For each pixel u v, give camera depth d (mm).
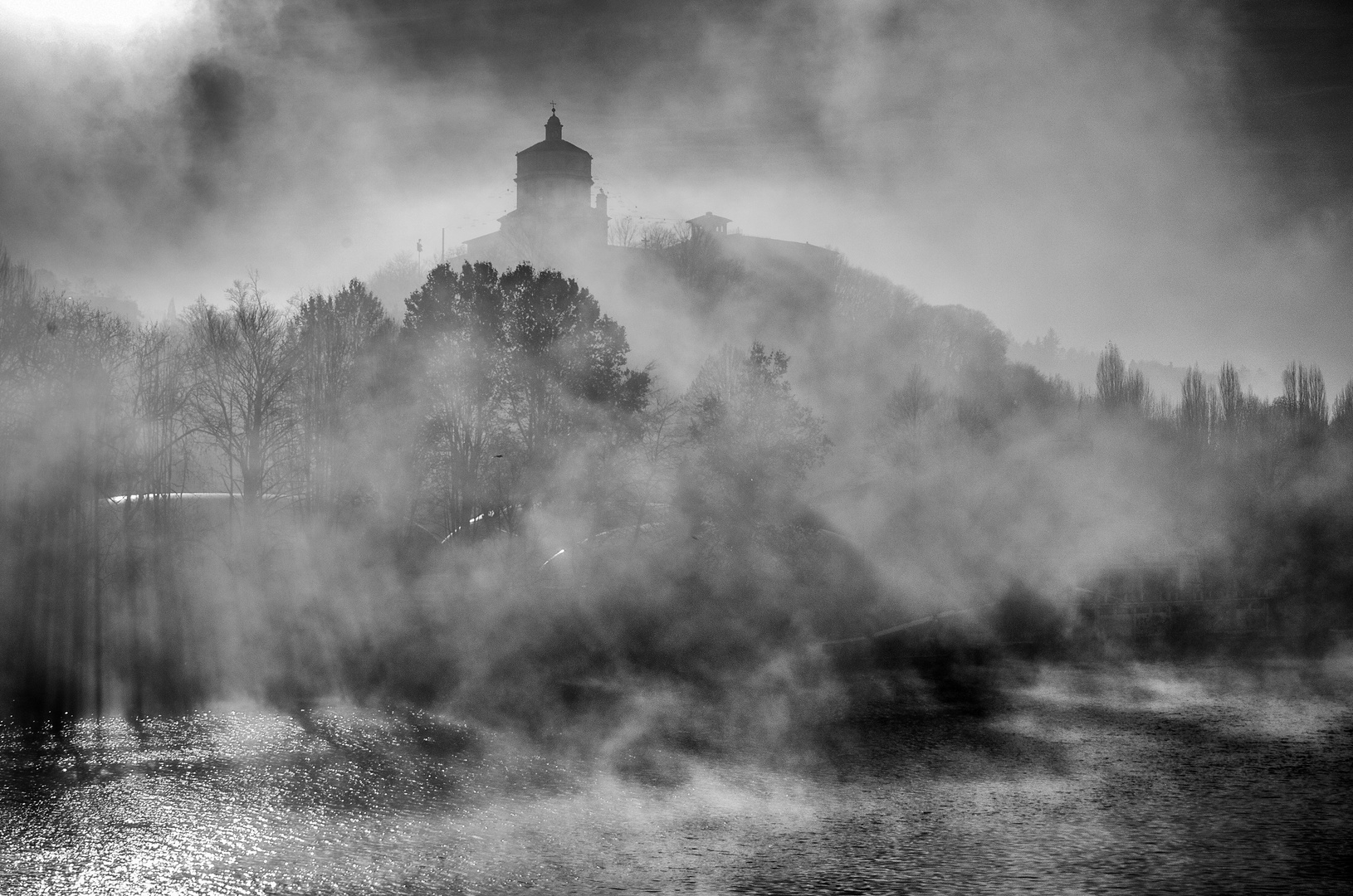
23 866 26656
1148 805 31750
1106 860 26594
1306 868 25984
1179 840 28188
